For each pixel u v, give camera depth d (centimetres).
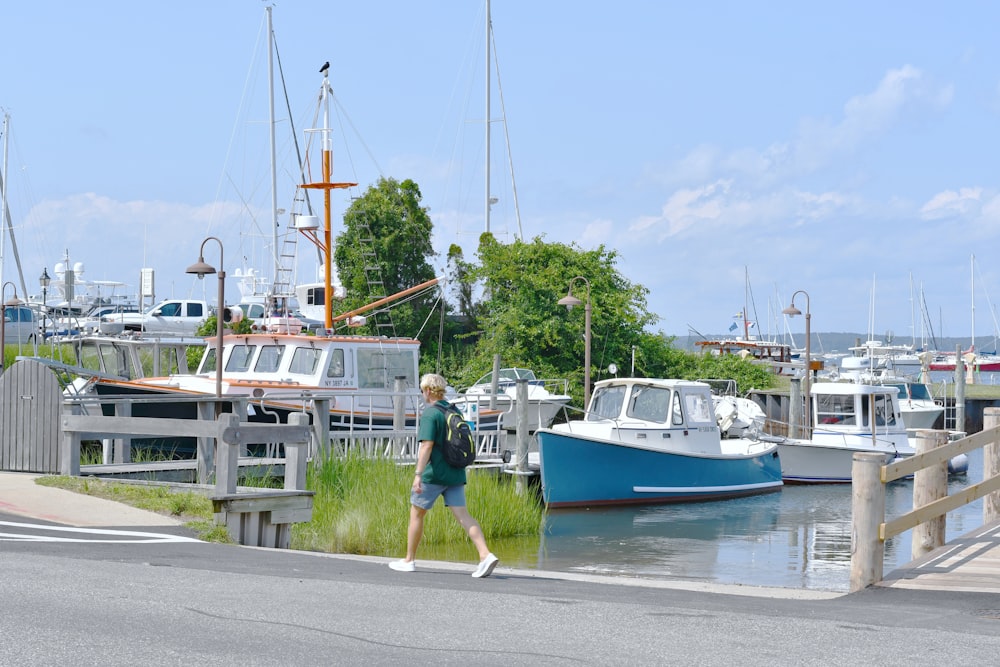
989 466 1606
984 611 1005
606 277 4691
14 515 1417
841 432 3716
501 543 2197
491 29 5378
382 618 854
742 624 887
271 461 1977
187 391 2398
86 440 2191
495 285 4691
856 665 745
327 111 2888
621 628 851
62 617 793
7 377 1825
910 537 2334
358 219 4919
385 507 1962
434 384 1200
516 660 729
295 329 2789
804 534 2458
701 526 2564
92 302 6091
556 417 4122
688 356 5300
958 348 4603
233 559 1196
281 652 720
